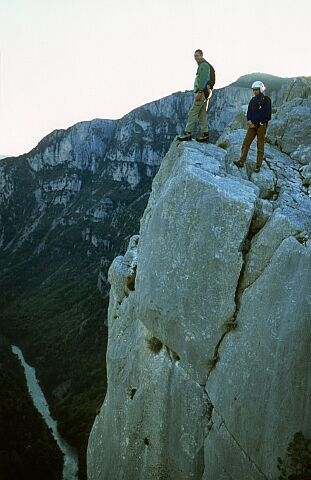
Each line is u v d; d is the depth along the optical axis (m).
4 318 152.50
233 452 9.25
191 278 10.74
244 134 15.09
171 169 14.13
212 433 9.91
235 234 10.23
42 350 121.56
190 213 10.98
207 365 10.40
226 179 11.58
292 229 9.52
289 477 8.02
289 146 15.06
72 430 76.56
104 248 185.62
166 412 11.34
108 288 134.62
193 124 14.02
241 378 9.27
